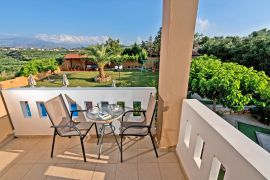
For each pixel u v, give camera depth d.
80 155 2.15
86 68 22.47
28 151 2.25
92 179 1.77
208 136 1.31
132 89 2.43
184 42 1.77
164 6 1.88
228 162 1.04
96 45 14.63
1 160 2.08
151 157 2.11
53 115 2.09
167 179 1.77
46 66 17.64
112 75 17.84
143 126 1.98
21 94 2.40
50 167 1.95
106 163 2.00
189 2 1.62
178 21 1.69
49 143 2.44
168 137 2.16
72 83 15.20
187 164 1.75
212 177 1.28
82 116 2.50
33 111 2.48
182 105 1.98
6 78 12.61
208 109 1.59
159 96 2.26
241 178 0.92
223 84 2.72
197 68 3.46
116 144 2.39
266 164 0.83
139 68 21.67
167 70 1.88
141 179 1.77
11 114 2.49
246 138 1.08
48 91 2.41
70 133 2.05
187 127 1.83
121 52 20.50
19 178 1.80
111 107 2.26
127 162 2.02
